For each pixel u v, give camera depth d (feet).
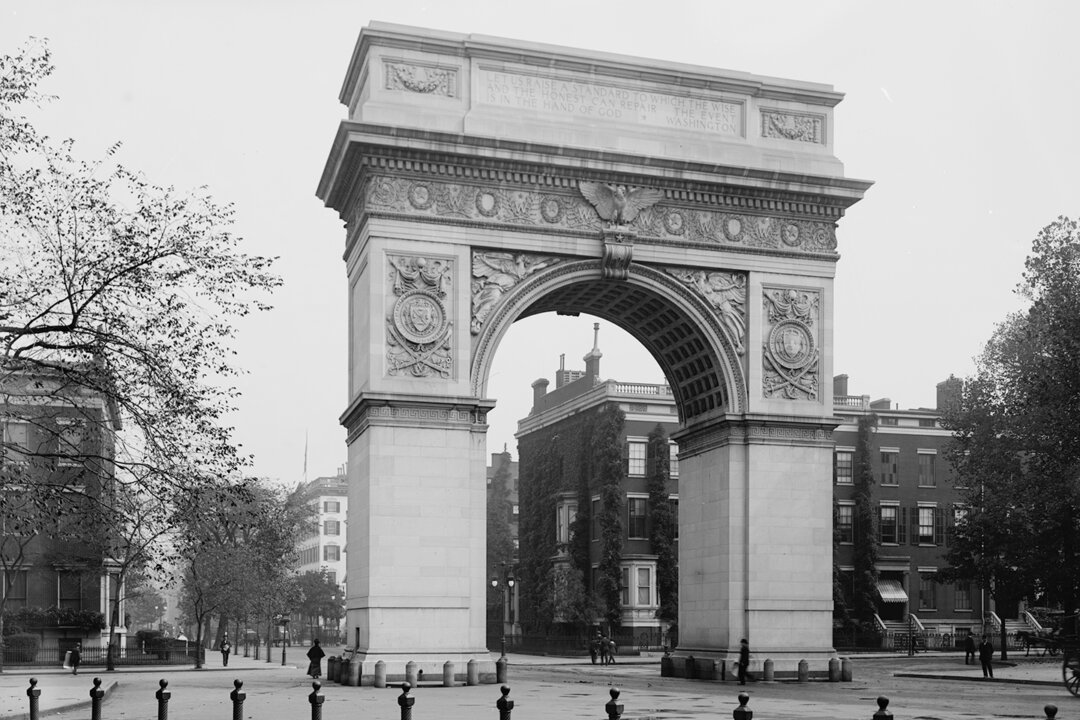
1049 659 279.90
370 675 167.43
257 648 350.84
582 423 363.56
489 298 180.86
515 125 182.50
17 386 116.67
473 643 174.19
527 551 393.91
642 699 141.28
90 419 109.19
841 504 353.51
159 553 119.14
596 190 186.80
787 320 193.98
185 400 107.45
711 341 191.42
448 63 183.73
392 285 176.55
